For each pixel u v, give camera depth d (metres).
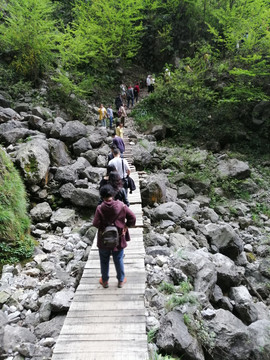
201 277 5.04
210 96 15.90
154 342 3.71
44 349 3.60
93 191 8.34
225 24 17.02
